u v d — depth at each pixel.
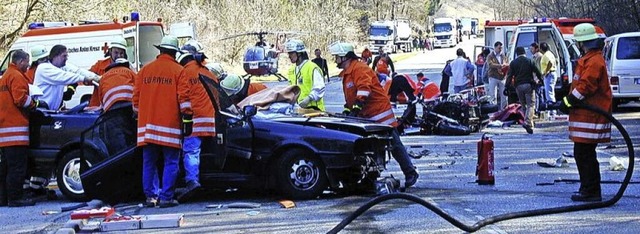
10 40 41.59
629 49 30.33
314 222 11.72
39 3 41.94
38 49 15.68
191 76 13.07
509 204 12.88
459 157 19.20
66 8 42.44
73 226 11.35
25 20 40.88
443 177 16.03
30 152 14.22
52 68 15.38
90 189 13.46
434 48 117.81
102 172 13.31
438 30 117.69
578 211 12.25
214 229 11.41
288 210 12.74
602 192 13.79
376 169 13.85
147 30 28.58
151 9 60.50
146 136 12.98
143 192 13.98
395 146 14.70
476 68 37.62
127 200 14.24
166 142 13.02
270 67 49.81
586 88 12.62
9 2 41.66
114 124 13.88
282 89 14.98
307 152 13.47
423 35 135.75
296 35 77.75
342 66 15.09
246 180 13.59
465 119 25.23
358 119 14.48
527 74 24.64
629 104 34.44
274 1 76.25
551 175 15.99
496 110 27.52
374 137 13.67
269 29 73.56
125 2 49.53
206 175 13.62
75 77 15.41
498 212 12.23
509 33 39.56
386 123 14.89
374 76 14.99
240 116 13.67
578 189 14.18
